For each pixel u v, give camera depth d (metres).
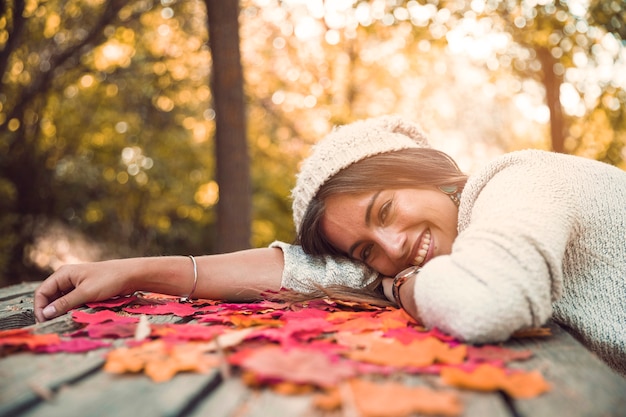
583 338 1.70
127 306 1.83
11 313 1.93
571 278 1.71
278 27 9.57
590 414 0.87
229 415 0.85
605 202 1.71
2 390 0.95
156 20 8.95
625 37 6.44
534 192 1.48
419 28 7.14
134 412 0.85
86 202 9.64
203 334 1.24
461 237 1.42
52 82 8.37
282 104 10.89
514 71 8.36
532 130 11.31
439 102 11.76
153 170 9.97
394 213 1.85
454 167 1.96
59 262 9.35
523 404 0.90
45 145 9.35
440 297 1.29
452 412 0.83
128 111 9.76
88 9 8.15
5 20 6.94
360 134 1.93
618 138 8.09
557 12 6.56
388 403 0.85
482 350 1.20
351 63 10.83
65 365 1.08
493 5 6.72
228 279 1.96
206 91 9.85
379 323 1.41
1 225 8.69
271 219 11.66
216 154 5.43
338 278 1.98
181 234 10.43
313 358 1.00
